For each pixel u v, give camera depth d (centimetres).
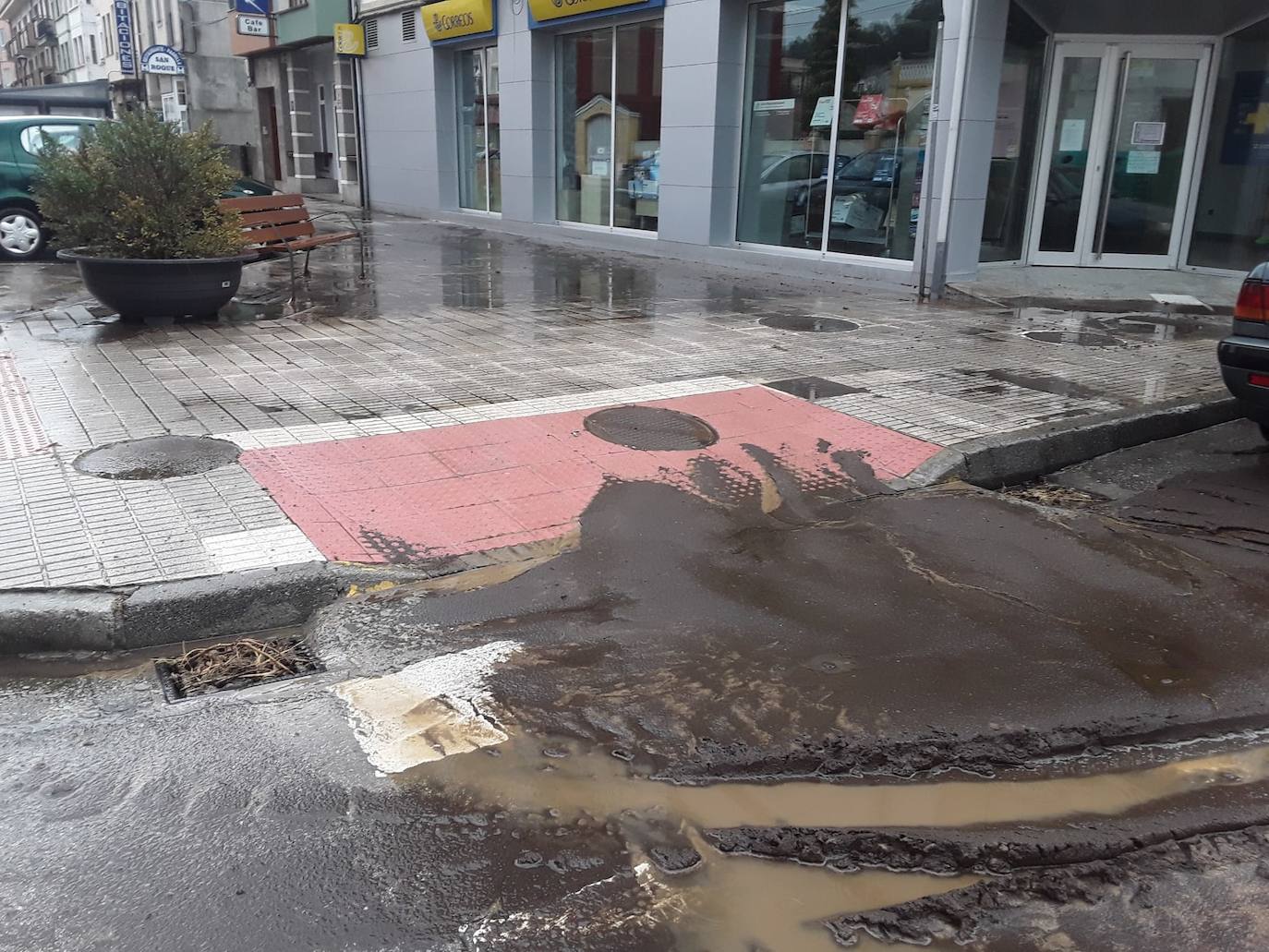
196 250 880
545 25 1667
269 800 296
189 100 3391
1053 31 1230
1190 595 442
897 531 506
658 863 272
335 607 412
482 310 1038
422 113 2078
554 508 512
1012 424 659
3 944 240
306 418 626
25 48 7106
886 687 360
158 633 392
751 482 560
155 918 250
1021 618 416
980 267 1272
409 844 278
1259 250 1251
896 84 1195
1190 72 1246
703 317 1024
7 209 1298
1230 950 247
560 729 333
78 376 714
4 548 431
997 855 279
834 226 1309
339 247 1578
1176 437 700
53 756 317
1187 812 300
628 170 1622
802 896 263
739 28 1373
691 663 375
